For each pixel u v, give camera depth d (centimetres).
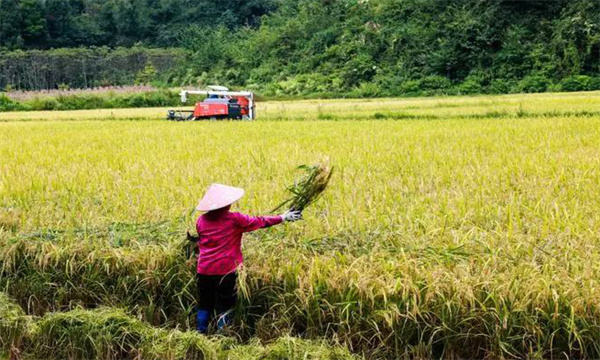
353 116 2277
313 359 424
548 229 552
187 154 1147
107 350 474
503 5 5731
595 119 1652
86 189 811
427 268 477
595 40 5044
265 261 514
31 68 8088
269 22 7681
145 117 2767
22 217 662
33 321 509
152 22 9831
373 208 643
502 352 433
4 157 1180
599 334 427
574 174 810
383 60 5725
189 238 527
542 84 4969
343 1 6906
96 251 556
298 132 1595
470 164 923
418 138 1327
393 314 444
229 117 2408
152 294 536
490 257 485
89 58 8331
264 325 491
